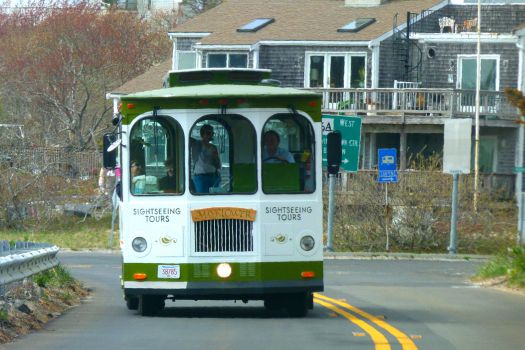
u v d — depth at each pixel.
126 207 50.78
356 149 102.25
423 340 43.62
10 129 151.12
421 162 114.31
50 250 64.81
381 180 105.06
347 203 111.94
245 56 155.75
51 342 42.38
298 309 52.69
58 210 136.38
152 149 51.03
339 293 67.69
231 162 50.78
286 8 166.88
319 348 40.66
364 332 46.03
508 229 110.56
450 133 103.50
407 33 152.12
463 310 56.84
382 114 145.38
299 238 50.53
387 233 110.00
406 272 87.38
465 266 94.31
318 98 51.22
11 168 134.75
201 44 156.62
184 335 44.62
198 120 50.88
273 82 56.78
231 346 41.09
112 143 51.97
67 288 65.56
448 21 156.88
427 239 110.25
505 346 42.28
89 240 119.31
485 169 148.25
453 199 106.12
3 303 48.44
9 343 42.09
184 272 50.12
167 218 50.44
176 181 50.72
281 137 51.06
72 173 139.75
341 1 166.75
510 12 157.88
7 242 55.03
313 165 51.03
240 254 50.16
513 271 74.38
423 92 143.75
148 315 53.53
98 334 45.06
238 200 50.34
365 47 150.75
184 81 56.25
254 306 62.34
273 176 50.69
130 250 50.59
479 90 141.75
